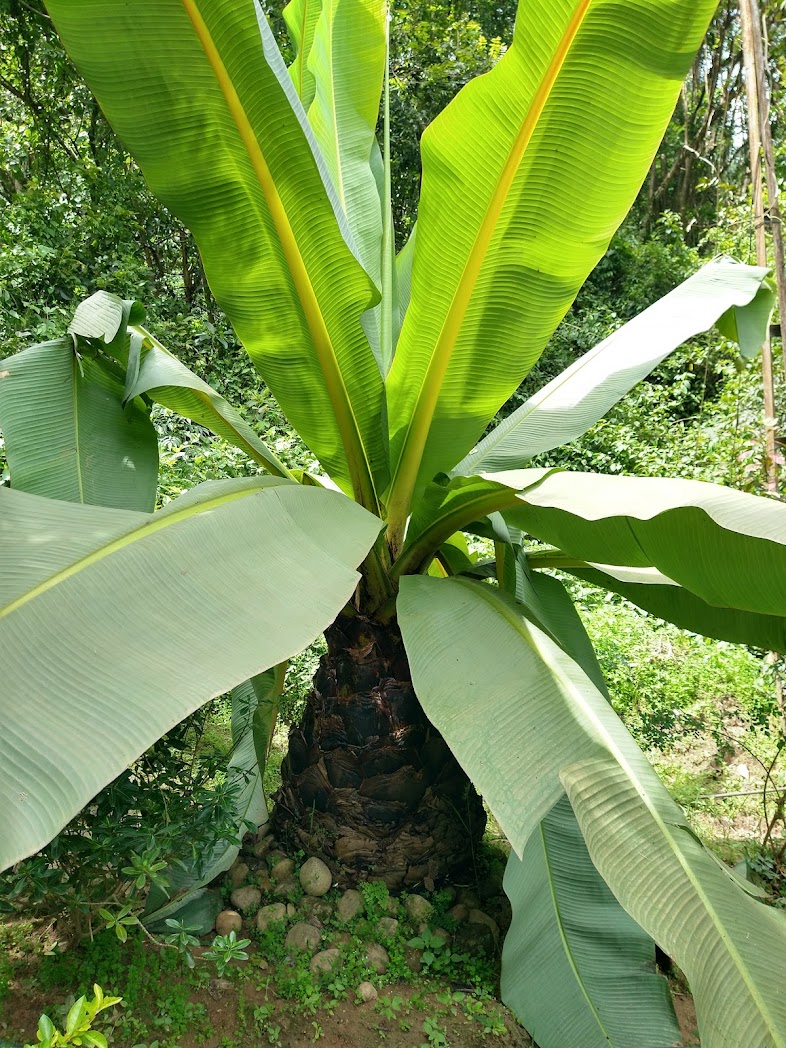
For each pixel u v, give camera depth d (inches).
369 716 100.2
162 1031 79.4
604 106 71.3
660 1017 77.6
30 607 49.1
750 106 147.1
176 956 87.3
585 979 80.7
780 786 145.1
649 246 465.1
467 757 59.0
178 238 391.5
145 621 51.6
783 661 132.6
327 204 75.8
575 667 70.9
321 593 61.0
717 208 452.8
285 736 156.4
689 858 56.6
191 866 94.1
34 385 102.9
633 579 103.3
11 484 97.2
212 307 378.9
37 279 278.5
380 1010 86.1
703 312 116.0
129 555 56.2
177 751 121.0
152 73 67.1
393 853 102.9
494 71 71.2
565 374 124.6
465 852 107.4
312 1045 81.0
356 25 120.9
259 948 93.7
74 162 362.9
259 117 69.7
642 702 158.1
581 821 57.2
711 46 604.4
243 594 57.5
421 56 424.8
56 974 83.7
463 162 77.3
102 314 105.1
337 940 94.9
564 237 80.7
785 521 55.4
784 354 137.3
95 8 62.9
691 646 192.1
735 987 50.7
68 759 40.4
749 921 54.7
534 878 89.0
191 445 217.5
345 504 80.8
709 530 62.7
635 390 341.4
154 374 98.5
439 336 91.2
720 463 218.8
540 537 86.7
